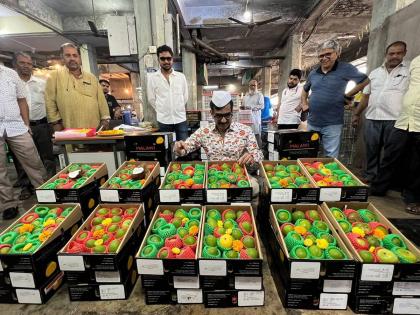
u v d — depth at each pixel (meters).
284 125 3.80
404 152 2.24
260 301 1.04
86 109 2.33
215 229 1.16
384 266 0.92
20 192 2.77
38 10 4.61
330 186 1.30
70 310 1.07
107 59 6.57
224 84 14.62
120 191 1.38
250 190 1.32
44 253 1.11
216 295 1.03
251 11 5.19
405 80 2.26
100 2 4.71
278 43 7.32
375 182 2.49
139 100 9.79
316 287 0.99
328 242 1.06
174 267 1.01
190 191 1.33
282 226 1.16
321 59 2.19
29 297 1.09
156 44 2.89
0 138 1.98
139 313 1.04
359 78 2.13
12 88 2.02
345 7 4.86
